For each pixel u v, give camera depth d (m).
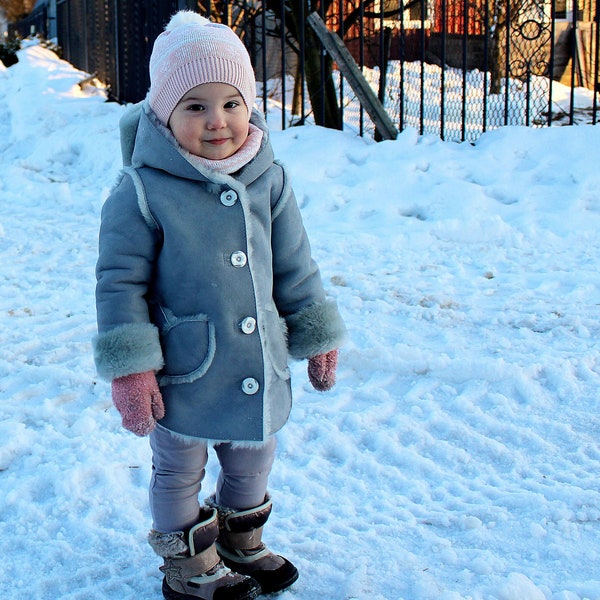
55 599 2.50
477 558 2.62
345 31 11.37
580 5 15.89
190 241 2.23
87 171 9.45
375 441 3.48
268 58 16.25
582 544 2.71
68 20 17.56
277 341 2.36
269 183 2.38
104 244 2.24
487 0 8.20
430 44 15.09
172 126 2.27
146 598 2.48
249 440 2.28
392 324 4.71
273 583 2.47
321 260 5.92
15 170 9.32
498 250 6.05
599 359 4.10
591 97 13.64
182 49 2.22
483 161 7.61
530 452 3.39
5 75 14.96
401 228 6.54
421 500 3.05
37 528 2.88
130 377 2.18
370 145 8.38
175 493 2.34
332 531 2.83
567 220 6.42
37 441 3.47
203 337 2.24
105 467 3.21
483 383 3.95
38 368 4.17
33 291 5.46
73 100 12.09
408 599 2.42
